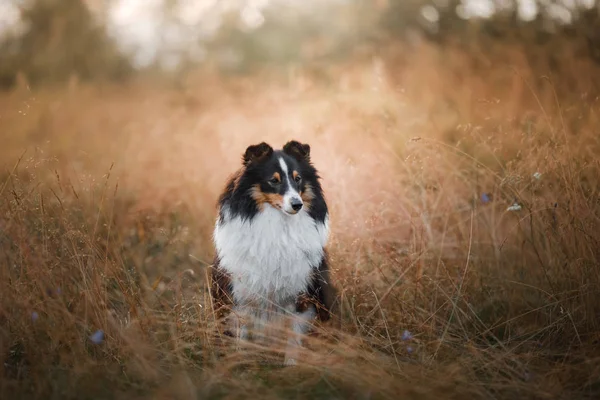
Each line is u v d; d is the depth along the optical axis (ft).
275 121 36.96
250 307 16.70
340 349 14.28
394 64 43.86
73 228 17.21
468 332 15.84
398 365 13.91
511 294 17.75
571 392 12.84
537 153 18.83
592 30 32.96
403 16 54.08
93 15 89.61
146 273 20.89
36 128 40.42
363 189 22.99
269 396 12.55
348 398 12.76
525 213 18.60
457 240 19.57
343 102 31.45
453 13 51.75
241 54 81.56
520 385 12.94
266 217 16.57
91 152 36.22
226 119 42.70
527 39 36.45
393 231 21.31
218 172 30.09
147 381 13.14
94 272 15.47
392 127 25.73
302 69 45.44
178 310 16.11
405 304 16.52
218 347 15.16
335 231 20.26
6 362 13.82
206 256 21.83
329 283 17.38
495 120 26.18
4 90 66.69
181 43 92.84
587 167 17.60
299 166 17.07
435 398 12.54
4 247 15.17
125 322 15.83
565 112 23.62
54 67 78.79
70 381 12.76
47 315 14.49
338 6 62.49
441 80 36.81
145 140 40.22
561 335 15.44
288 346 15.30
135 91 67.97
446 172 22.16
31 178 19.67
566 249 16.70
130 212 24.85
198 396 12.57
